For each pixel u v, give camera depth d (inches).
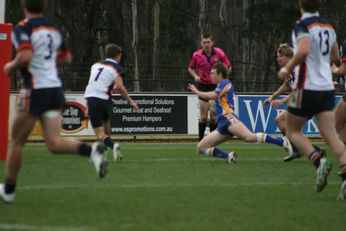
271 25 5821.9
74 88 3398.1
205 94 1707.7
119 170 1520.7
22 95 962.7
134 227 859.4
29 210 967.0
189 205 1036.5
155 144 2775.6
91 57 5698.8
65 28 6023.6
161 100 2965.1
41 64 965.2
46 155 1940.2
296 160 1839.3
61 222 881.5
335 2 5944.9
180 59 7785.4
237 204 1055.6
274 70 6540.4
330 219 946.7
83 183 1272.1
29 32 955.3
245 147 2496.3
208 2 6259.8
